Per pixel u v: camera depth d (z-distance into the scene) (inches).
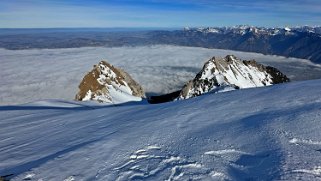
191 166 353.7
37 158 489.1
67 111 1242.6
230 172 327.3
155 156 402.3
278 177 292.4
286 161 322.0
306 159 321.1
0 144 668.7
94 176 362.9
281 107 553.0
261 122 467.2
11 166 467.2
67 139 598.5
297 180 281.6
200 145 416.2
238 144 397.1
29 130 816.3
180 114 648.4
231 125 487.8
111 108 1072.2
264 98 676.1
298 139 376.8
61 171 387.2
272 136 398.6
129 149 443.2
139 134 522.0
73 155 446.3
